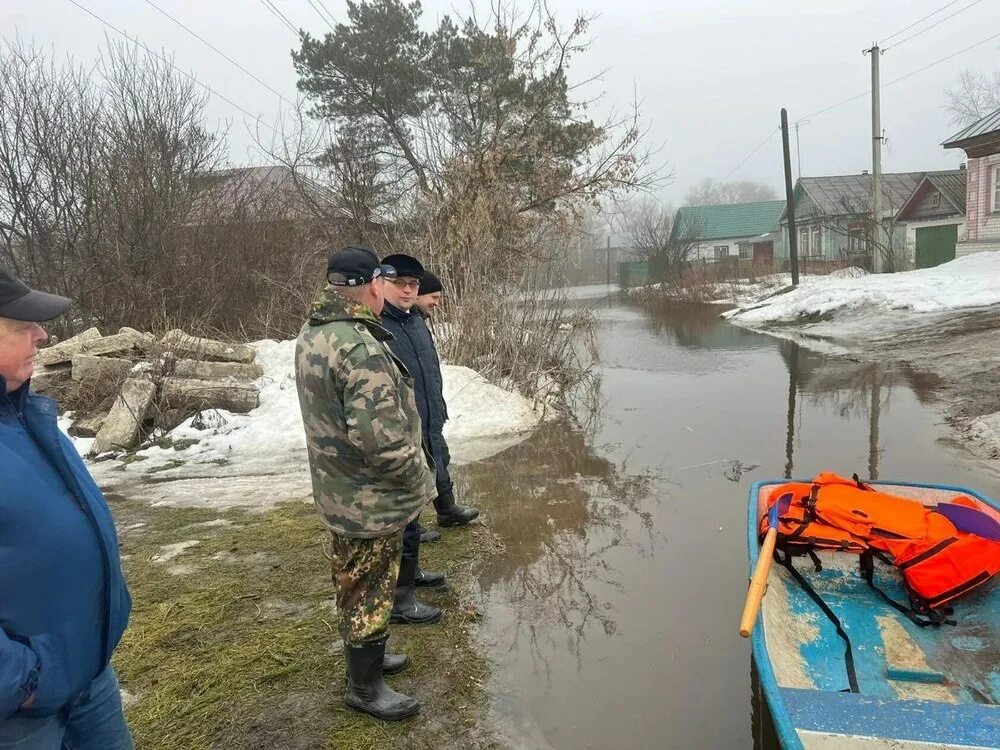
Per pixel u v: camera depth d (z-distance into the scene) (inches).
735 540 189.9
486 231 393.4
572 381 428.5
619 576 171.0
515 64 490.6
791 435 292.7
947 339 467.5
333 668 131.1
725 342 608.1
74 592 62.7
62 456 64.1
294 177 573.3
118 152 472.4
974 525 147.1
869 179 1424.7
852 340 535.8
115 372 333.4
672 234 1315.2
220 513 218.2
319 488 108.3
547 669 132.9
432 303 180.4
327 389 102.8
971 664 127.5
